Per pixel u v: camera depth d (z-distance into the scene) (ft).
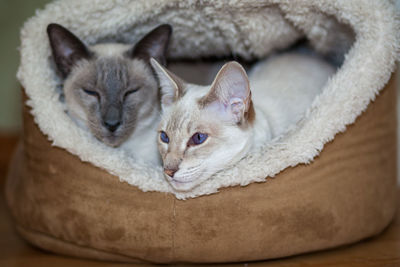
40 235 1.92
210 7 1.90
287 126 1.90
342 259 1.79
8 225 2.37
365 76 1.74
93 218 1.76
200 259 1.72
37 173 1.88
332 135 1.71
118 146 2.00
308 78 2.04
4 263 1.86
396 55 1.76
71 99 1.99
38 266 1.82
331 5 1.80
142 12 1.93
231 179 1.65
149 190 1.70
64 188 1.81
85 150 1.76
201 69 2.33
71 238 1.83
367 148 1.82
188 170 1.64
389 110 1.91
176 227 1.68
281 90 1.99
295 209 1.69
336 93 1.74
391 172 1.96
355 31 1.81
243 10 1.90
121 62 2.03
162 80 1.81
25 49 1.89
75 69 2.02
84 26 2.01
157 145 1.86
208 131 1.65
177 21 2.03
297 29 2.03
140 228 1.71
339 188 1.76
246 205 1.66
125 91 1.98
